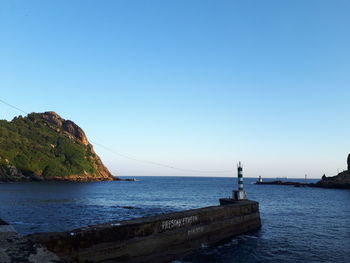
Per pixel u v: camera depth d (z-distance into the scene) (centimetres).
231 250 2083
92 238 1361
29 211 4269
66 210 4497
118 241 1480
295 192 10212
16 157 16000
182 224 1923
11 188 10131
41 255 878
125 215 4053
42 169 16475
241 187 3198
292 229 2961
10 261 798
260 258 1920
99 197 7494
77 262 1285
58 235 1233
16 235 1020
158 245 1703
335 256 2000
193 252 1975
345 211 4650
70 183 15300
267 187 14450
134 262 1546
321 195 8662
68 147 19688
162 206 5400
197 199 7081
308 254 2036
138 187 13725
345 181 12988
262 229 2914
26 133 19150
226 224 2394
